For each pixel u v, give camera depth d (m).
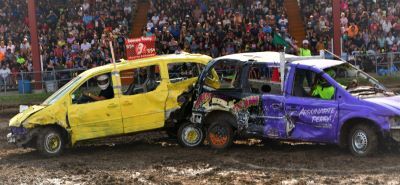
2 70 22.86
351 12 25.69
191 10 27.05
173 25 25.17
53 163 11.53
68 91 12.26
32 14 22.53
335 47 22.64
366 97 10.69
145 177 10.00
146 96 12.45
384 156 10.57
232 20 25.09
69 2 29.66
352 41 23.95
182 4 27.66
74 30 25.77
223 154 11.61
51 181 10.07
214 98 12.05
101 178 10.08
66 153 12.60
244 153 11.59
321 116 10.84
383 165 9.95
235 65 12.02
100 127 12.30
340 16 22.95
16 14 29.06
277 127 11.36
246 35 23.53
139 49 12.87
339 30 22.64
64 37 25.56
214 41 23.59
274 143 12.59
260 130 11.58
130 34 27.25
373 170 9.67
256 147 12.20
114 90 12.38
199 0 27.75
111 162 11.41
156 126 12.47
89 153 12.48
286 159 10.84
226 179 9.57
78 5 28.89
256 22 25.36
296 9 27.58
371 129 10.43
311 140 11.02
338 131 10.67
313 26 24.84
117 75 12.39
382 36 24.41
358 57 22.55
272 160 10.84
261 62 11.67
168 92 12.52
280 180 9.34
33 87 22.28
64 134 12.34
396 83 21.55
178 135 12.55
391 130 10.18
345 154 10.90
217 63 12.18
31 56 23.75
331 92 10.86
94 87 13.13
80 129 12.20
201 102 12.21
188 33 24.08
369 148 10.42
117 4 28.83
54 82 21.88
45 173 10.69
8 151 13.10
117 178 10.00
